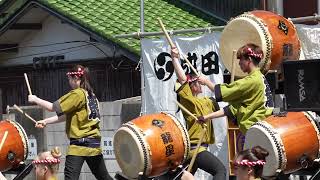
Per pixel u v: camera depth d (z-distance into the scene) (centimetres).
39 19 2619
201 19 2469
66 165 1572
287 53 1377
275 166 1202
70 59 2581
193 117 1346
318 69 1207
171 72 1753
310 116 1248
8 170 1711
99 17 2394
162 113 1436
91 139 1567
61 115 1568
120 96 2448
